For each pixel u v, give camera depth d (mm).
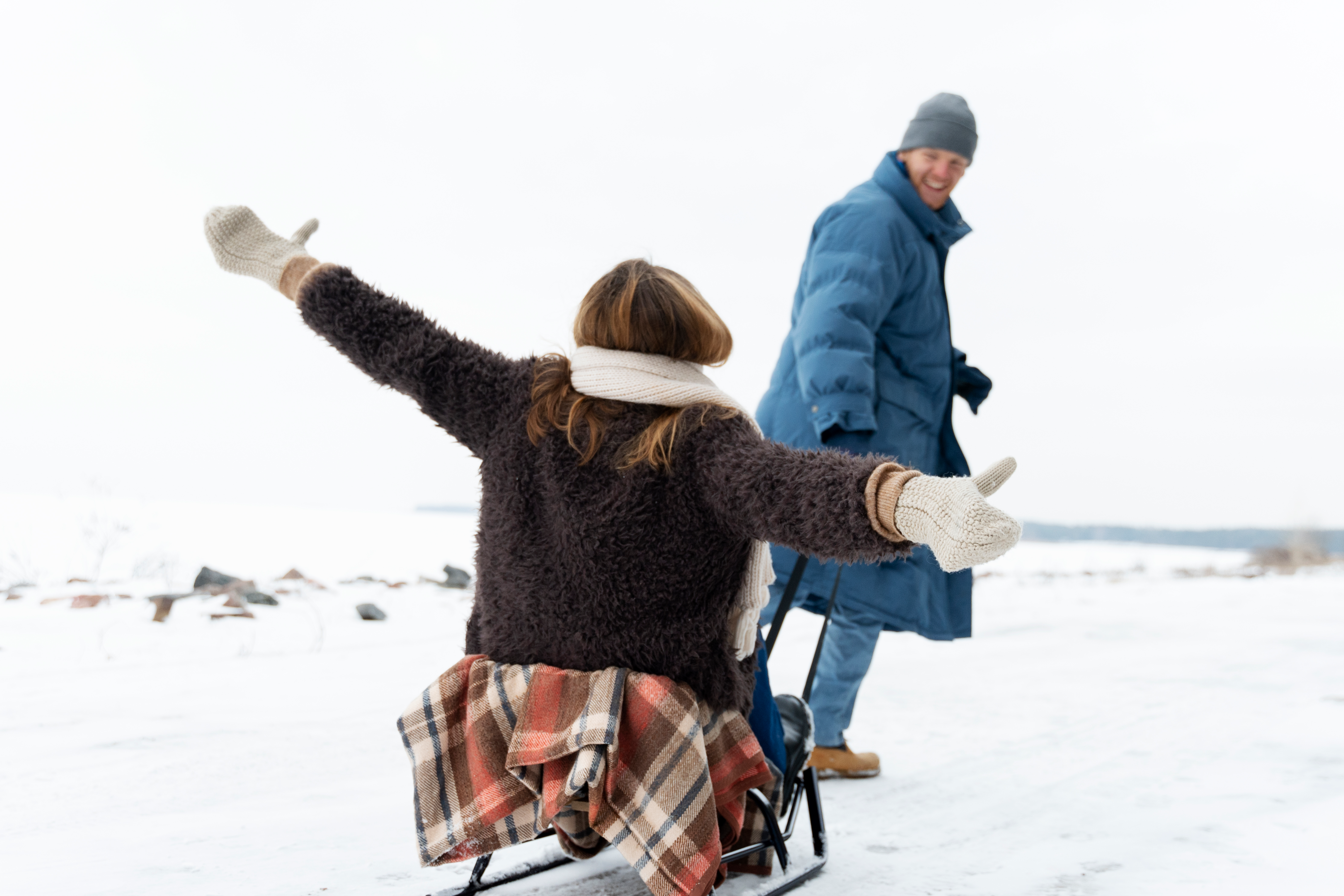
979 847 2121
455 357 1580
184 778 2514
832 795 2568
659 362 1516
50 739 2863
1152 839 2186
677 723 1390
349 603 6660
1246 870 1964
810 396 2582
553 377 1531
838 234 2709
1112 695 4223
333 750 2861
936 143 2785
